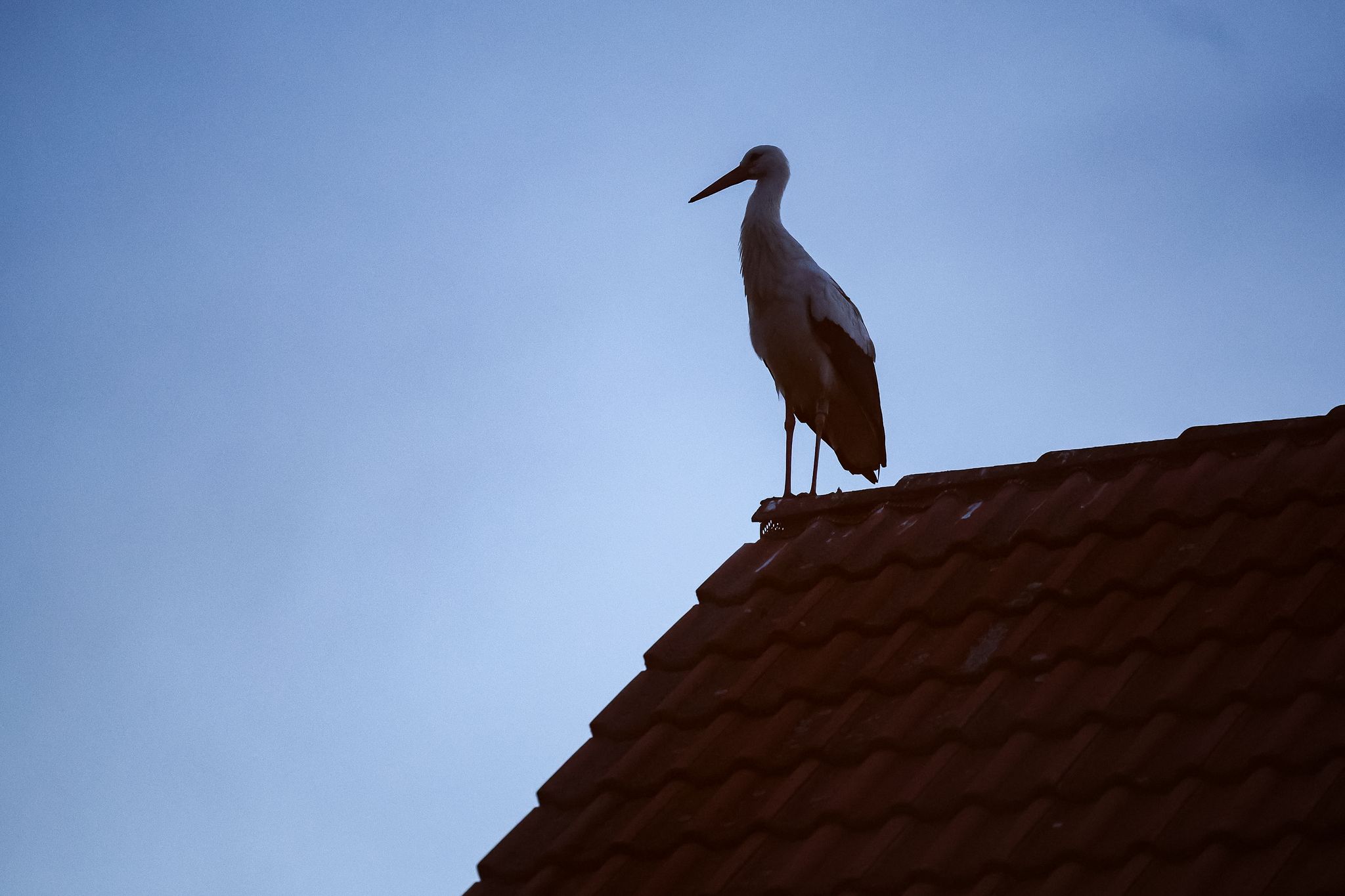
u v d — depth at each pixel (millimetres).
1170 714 8086
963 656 9094
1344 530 9117
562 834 8844
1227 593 8969
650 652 10258
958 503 10938
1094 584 9398
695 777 8914
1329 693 7836
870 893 7520
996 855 7430
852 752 8617
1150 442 10789
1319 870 6797
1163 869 7141
